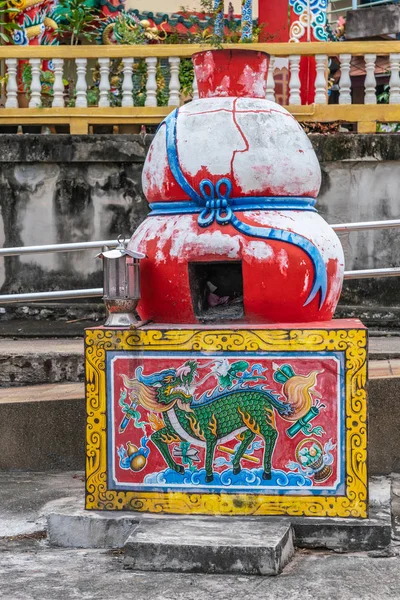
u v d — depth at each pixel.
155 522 4.98
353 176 10.05
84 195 10.41
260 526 4.89
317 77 10.70
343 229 7.51
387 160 9.95
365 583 4.45
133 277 5.16
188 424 5.09
